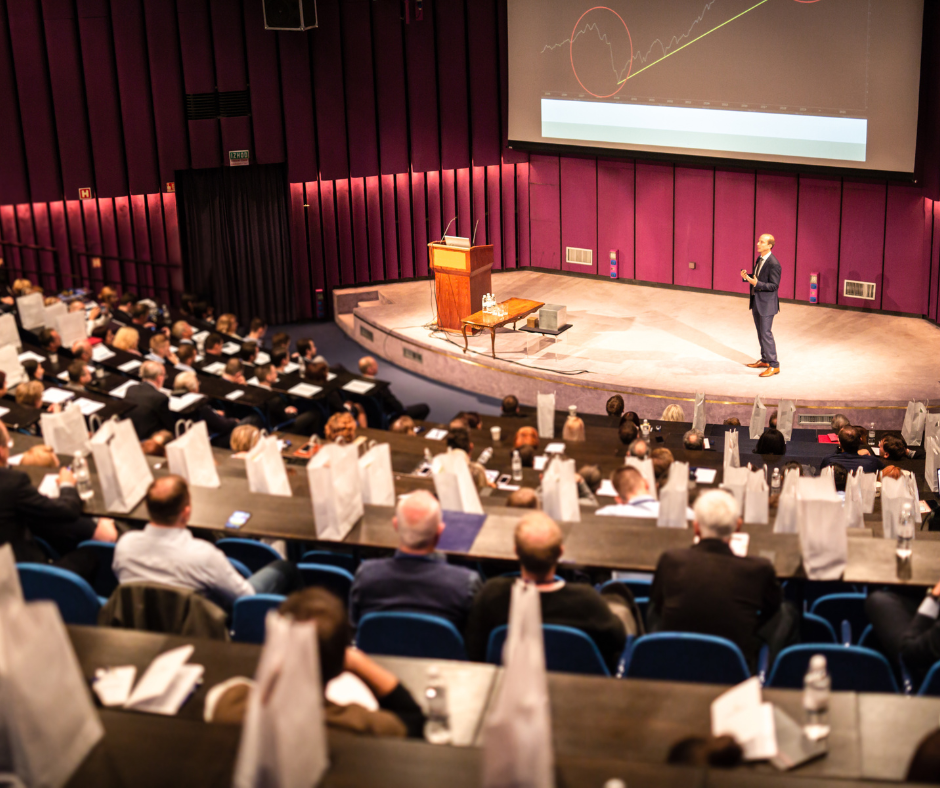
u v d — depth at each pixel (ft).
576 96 52.95
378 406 36.06
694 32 47.93
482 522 15.53
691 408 40.55
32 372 30.94
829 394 39.63
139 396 28.22
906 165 43.55
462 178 57.11
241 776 6.96
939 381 40.52
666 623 12.75
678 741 8.50
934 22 41.42
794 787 7.43
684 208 52.90
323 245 56.03
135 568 13.94
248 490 16.88
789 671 11.85
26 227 51.57
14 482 15.44
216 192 53.57
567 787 7.52
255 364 38.70
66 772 7.77
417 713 9.49
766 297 41.19
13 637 7.54
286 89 52.80
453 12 54.19
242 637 13.08
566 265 57.98
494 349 44.91
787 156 46.96
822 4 43.86
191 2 50.26
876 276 47.96
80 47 49.85
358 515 15.93
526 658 7.04
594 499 20.56
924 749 7.32
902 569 14.03
